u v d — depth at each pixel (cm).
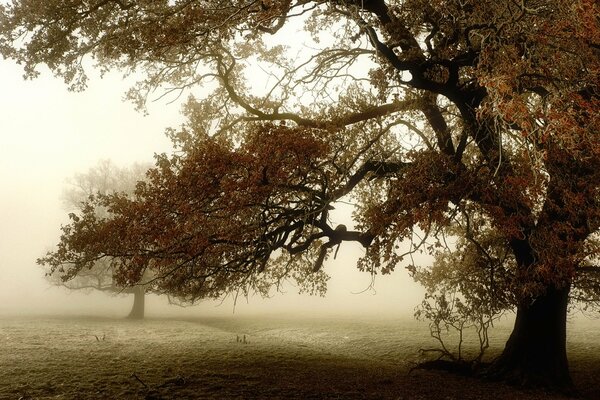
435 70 1097
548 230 1067
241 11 1087
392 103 1334
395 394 1114
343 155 1291
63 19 1164
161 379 1184
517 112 728
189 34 1159
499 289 1397
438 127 1345
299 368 1449
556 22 777
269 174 1066
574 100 732
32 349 1717
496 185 1048
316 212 1160
